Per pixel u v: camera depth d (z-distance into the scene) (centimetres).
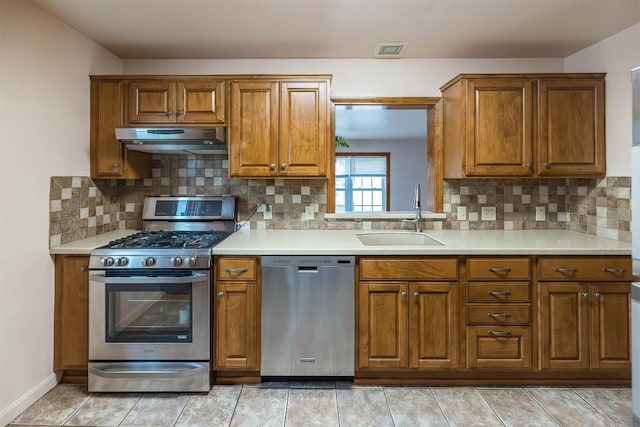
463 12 214
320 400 207
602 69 250
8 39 187
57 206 222
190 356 216
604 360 215
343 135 613
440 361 218
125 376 212
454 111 260
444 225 287
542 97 246
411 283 217
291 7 208
